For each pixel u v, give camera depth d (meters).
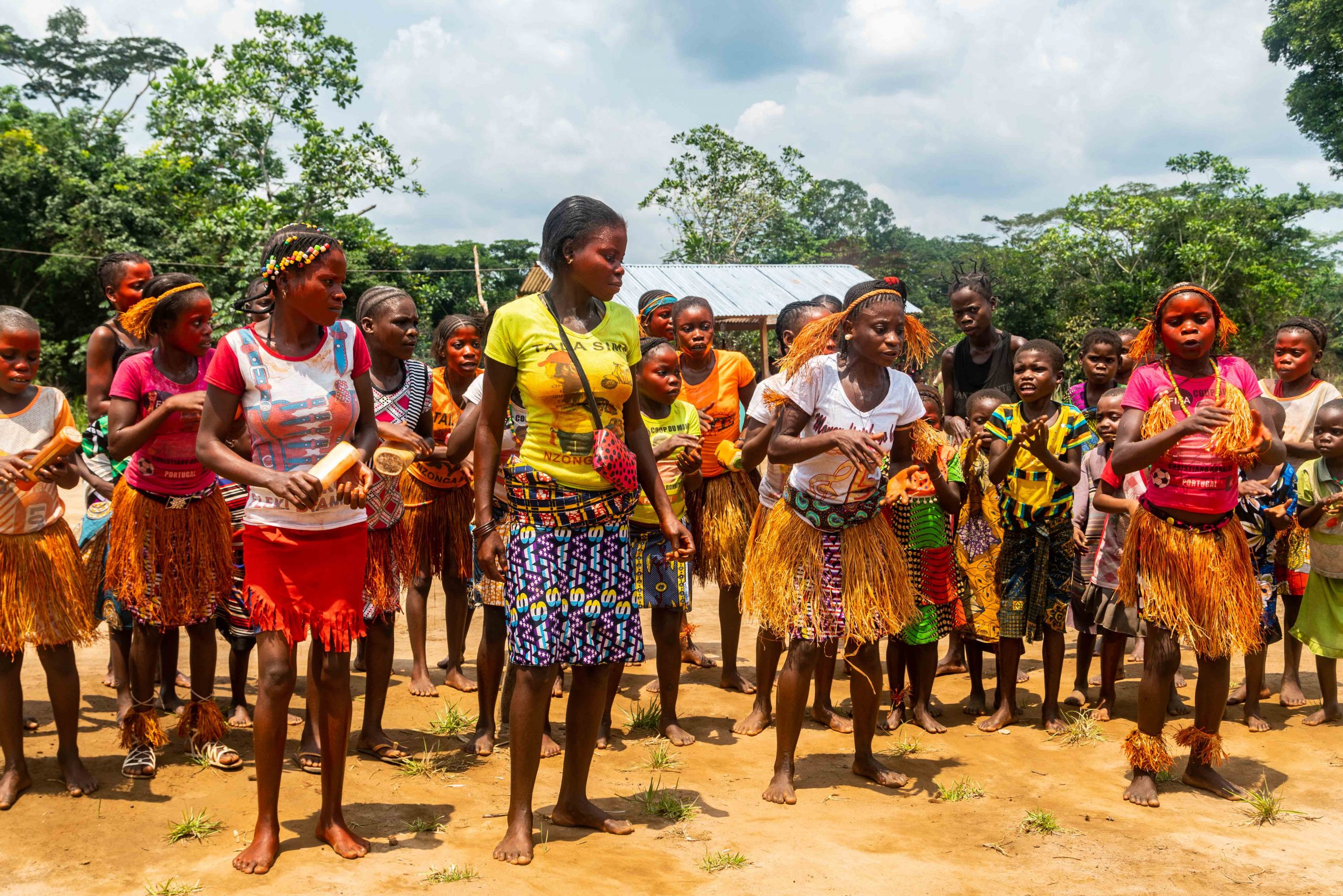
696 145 41.59
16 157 29.75
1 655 3.74
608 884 3.15
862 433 3.70
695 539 5.69
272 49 29.17
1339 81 33.50
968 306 6.54
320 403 3.33
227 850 3.38
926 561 4.88
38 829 3.53
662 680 4.85
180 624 4.10
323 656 3.45
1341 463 5.10
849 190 95.19
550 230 3.45
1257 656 5.01
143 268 4.77
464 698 5.43
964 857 3.42
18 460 3.64
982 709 5.34
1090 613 5.34
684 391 5.66
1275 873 3.32
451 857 3.34
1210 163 40.50
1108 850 3.50
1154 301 35.12
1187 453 4.02
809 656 3.95
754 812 3.86
